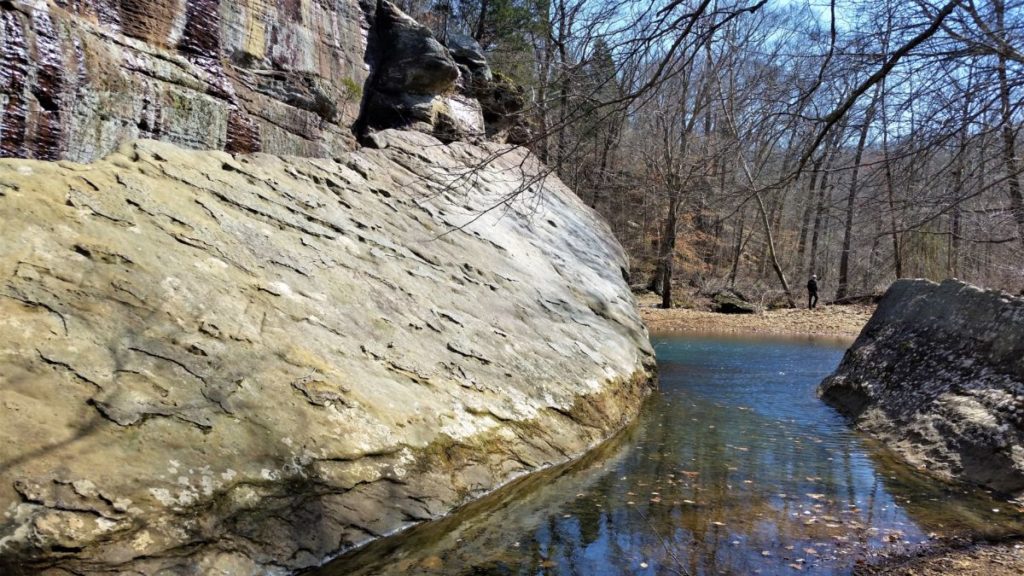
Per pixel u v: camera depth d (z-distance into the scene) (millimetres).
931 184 4160
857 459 5805
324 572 3264
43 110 5039
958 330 6980
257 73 7867
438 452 4387
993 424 5391
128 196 4555
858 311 21359
